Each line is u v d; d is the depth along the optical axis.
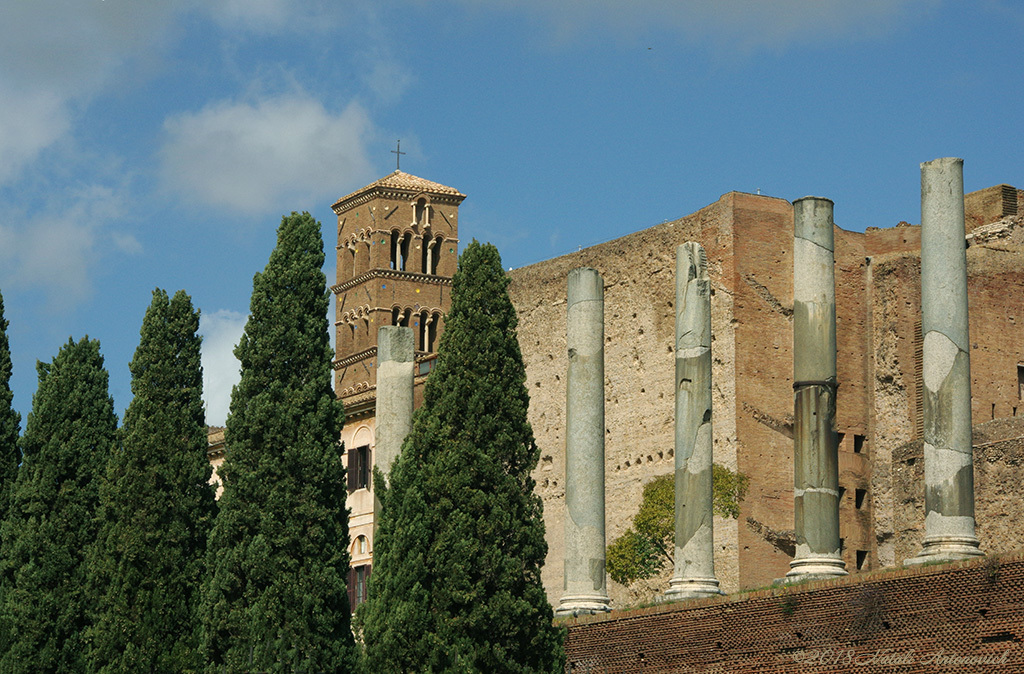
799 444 52.44
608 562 85.00
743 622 48.50
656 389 88.94
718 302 86.38
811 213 53.81
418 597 45.16
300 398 50.72
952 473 49.16
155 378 55.94
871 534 85.25
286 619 48.12
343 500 50.81
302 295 52.00
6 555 58.47
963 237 50.75
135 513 54.25
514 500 46.84
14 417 63.22
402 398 60.97
